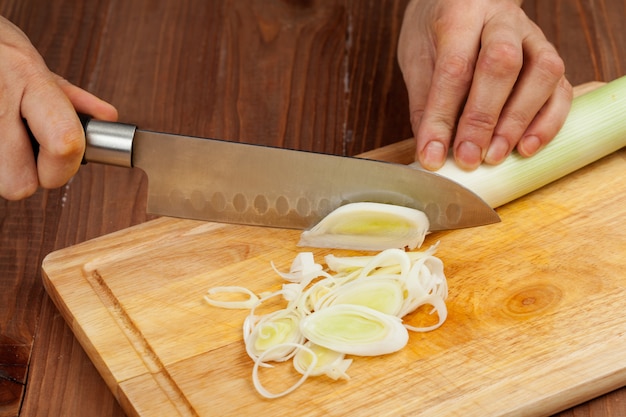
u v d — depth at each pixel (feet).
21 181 2.33
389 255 2.39
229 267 2.46
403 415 2.23
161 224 2.53
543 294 2.39
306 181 2.46
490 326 2.34
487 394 2.25
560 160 2.56
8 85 2.27
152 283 2.43
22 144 2.30
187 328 2.36
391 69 2.98
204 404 2.25
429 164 2.49
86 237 2.60
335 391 2.26
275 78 2.95
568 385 2.25
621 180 2.60
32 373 2.37
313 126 2.84
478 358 2.29
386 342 2.29
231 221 2.49
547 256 2.46
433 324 2.35
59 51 3.00
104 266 2.46
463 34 2.52
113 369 2.30
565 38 3.03
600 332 2.32
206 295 2.41
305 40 3.05
